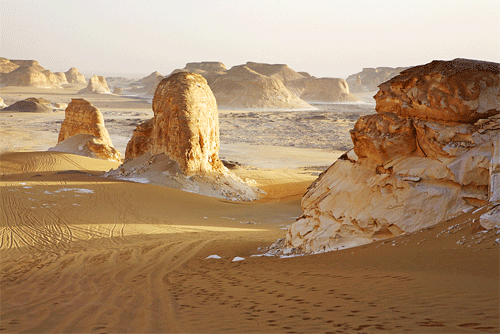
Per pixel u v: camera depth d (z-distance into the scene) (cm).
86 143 6075
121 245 1795
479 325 411
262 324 542
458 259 747
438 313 475
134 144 4759
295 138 9531
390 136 1373
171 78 4103
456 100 1263
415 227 1180
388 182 1334
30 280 1127
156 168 3928
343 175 1549
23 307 782
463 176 1147
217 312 662
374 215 1305
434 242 921
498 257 687
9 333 591
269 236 2075
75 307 783
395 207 1263
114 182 3528
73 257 1504
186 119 3938
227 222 2755
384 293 618
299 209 3341
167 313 697
